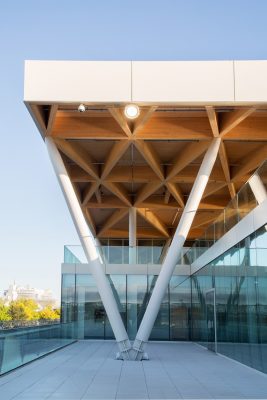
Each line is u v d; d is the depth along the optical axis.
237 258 18.28
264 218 14.44
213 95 16.50
